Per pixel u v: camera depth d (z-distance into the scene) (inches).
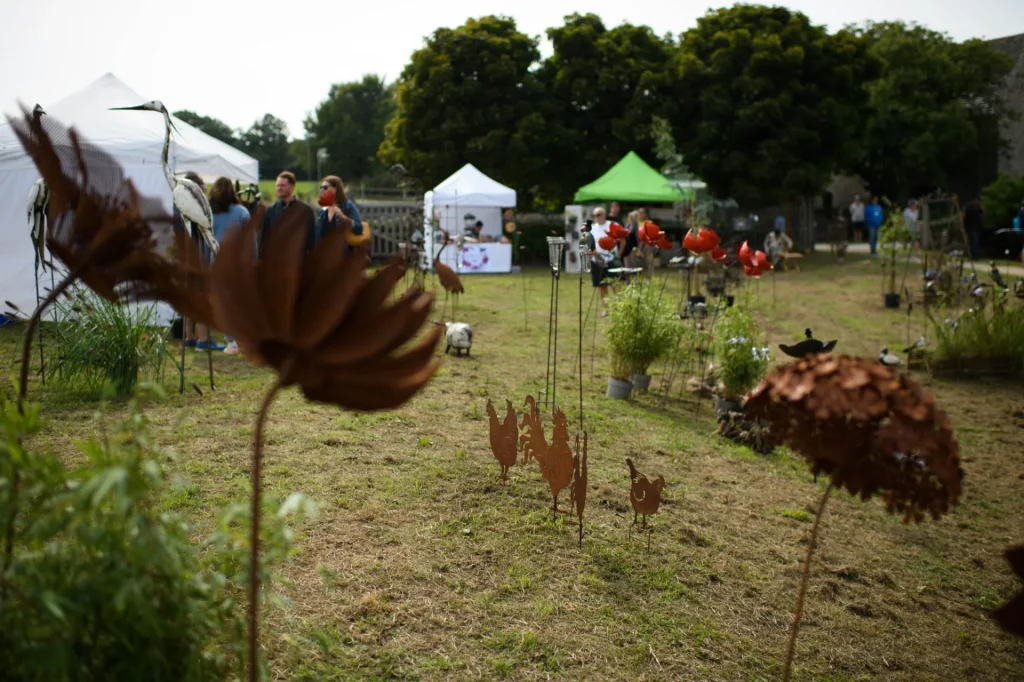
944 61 1323.8
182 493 158.6
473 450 210.5
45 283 332.5
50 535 57.7
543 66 1034.7
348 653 116.0
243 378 262.4
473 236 779.4
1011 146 1379.2
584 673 119.7
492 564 149.5
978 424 303.1
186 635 64.7
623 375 297.1
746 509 195.3
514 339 396.5
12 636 57.7
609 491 193.9
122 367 224.7
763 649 133.7
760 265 301.1
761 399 72.3
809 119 966.4
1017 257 1003.3
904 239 598.2
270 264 46.4
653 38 1042.1
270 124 3848.4
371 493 173.9
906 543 187.9
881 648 140.2
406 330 47.9
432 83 982.4
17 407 61.9
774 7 993.5
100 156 58.9
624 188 823.7
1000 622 61.4
